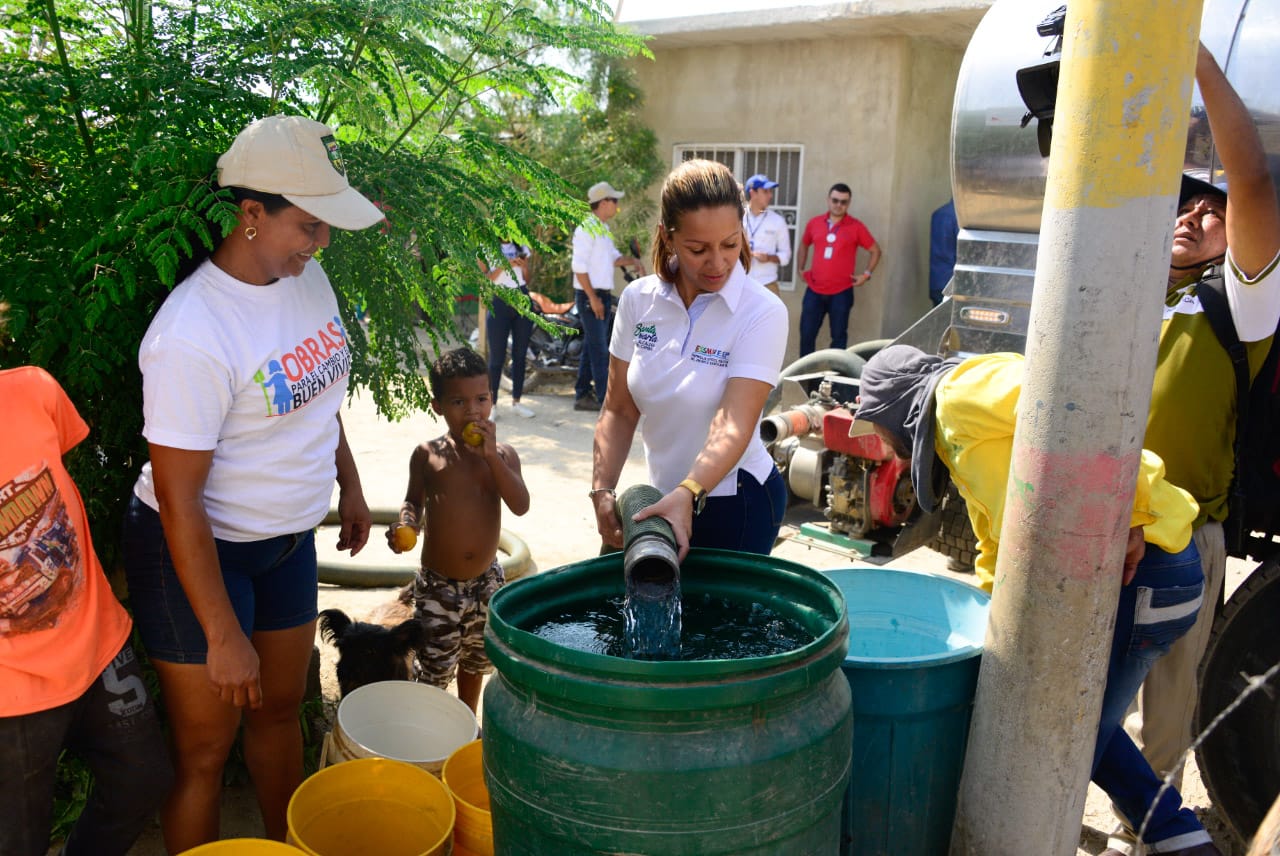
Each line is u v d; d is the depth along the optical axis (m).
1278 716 3.15
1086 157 2.16
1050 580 2.34
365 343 3.38
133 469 3.15
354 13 3.11
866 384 3.24
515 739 2.06
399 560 5.59
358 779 2.68
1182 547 2.59
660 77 12.10
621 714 1.95
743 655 2.37
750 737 1.97
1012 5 4.73
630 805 1.95
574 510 6.61
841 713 2.14
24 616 2.17
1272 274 2.83
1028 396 2.34
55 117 2.83
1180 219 3.08
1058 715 2.39
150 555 2.52
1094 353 2.22
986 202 4.86
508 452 3.69
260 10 3.28
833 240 10.39
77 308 2.74
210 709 2.58
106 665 2.38
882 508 4.96
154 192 2.56
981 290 4.98
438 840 2.57
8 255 2.84
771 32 10.69
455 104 3.84
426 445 3.66
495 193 3.47
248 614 2.64
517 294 3.67
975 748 2.53
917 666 2.49
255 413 2.48
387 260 3.26
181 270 2.59
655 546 2.23
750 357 2.70
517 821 2.12
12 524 2.15
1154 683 3.27
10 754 2.21
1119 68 2.09
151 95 2.95
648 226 12.14
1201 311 3.07
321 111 3.39
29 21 3.14
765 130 11.48
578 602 2.65
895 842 2.63
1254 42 3.61
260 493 2.57
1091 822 3.47
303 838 2.57
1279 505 3.21
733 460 2.59
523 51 3.63
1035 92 3.62
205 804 2.66
